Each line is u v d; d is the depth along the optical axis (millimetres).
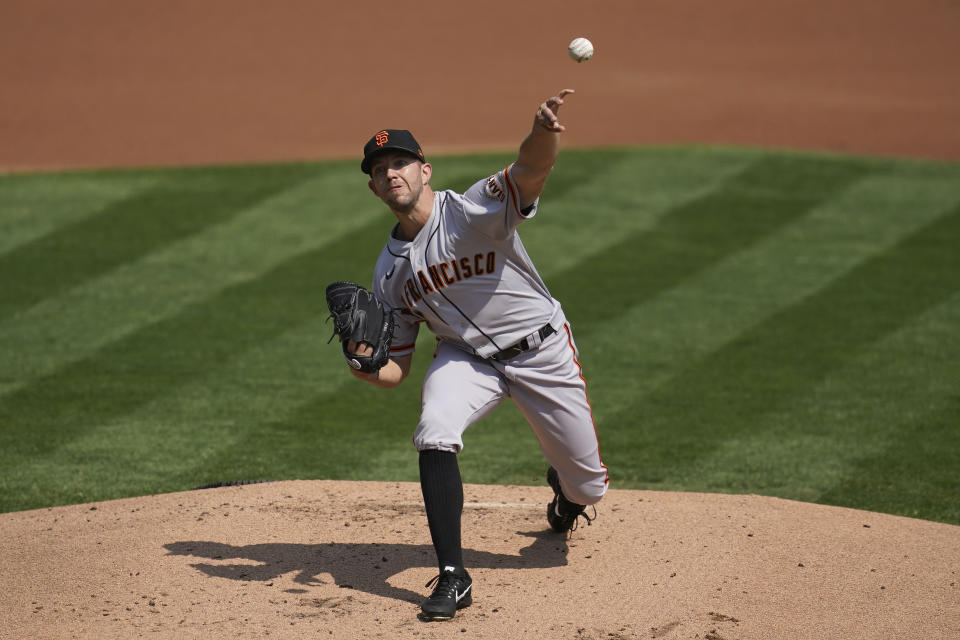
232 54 86750
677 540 17391
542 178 13984
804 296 36594
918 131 63094
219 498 19844
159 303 36094
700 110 68875
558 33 94750
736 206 46438
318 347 32844
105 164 54656
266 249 41250
